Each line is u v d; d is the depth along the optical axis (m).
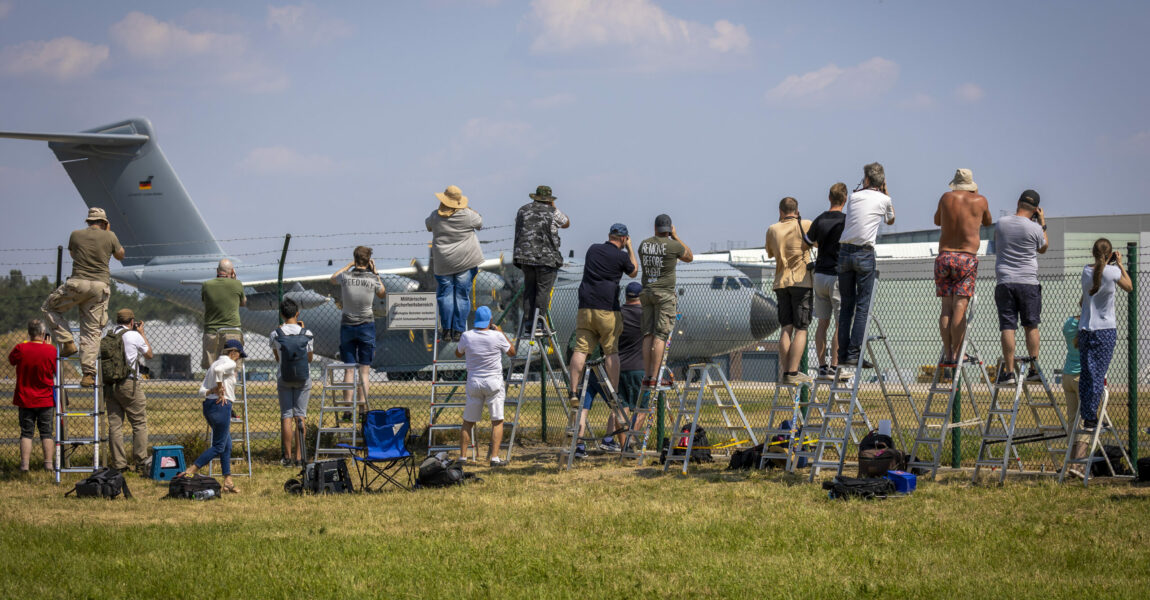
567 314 52.50
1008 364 19.56
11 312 30.86
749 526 15.14
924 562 12.64
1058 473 20.27
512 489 19.64
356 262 25.97
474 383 23.11
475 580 11.93
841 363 19.86
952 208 19.48
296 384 23.89
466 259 24.92
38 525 16.02
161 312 64.81
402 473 22.62
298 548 13.84
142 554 13.59
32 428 22.19
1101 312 18.80
